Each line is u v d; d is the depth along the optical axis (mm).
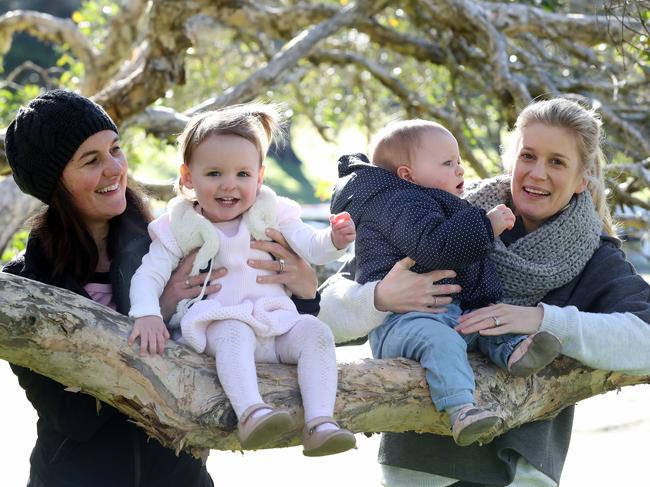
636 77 7523
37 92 8789
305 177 19969
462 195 3738
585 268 3584
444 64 7973
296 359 3141
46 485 3139
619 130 7020
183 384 3014
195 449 3082
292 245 3289
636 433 8812
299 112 9914
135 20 8367
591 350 3326
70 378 2977
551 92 6664
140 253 3258
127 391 2992
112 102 6879
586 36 6977
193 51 8883
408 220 3393
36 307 2916
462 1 6660
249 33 8414
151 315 3047
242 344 3059
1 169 6059
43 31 8695
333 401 3068
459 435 3143
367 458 8578
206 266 3227
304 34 7258
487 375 3395
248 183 3242
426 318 3406
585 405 9977
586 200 3574
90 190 3123
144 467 3188
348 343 3842
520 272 3523
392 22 8578
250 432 2896
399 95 8023
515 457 3539
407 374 3293
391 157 3672
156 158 9586
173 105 9945
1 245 6559
